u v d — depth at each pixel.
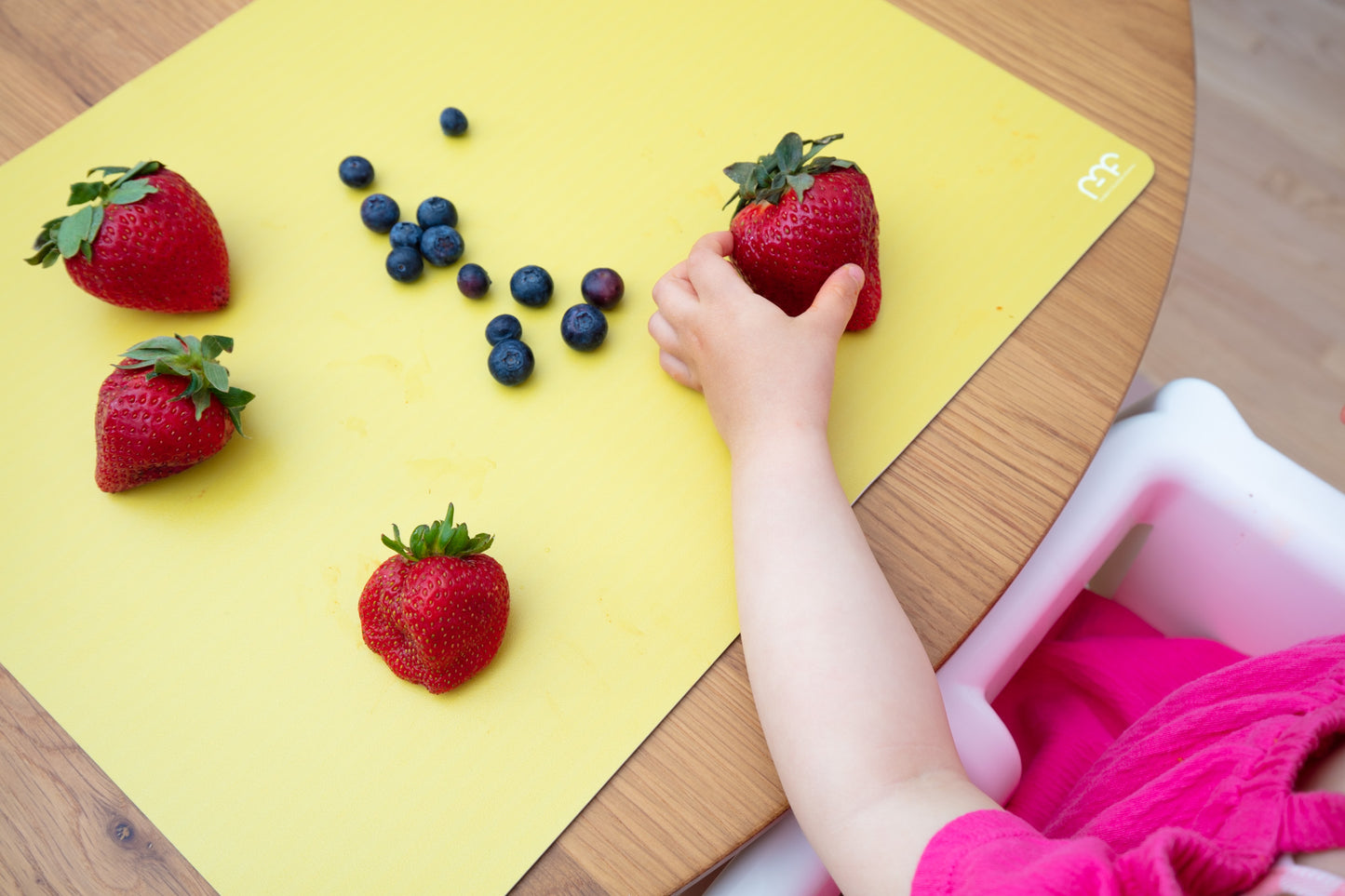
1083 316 0.57
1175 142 0.60
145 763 0.50
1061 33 0.62
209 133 0.60
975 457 0.54
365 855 0.49
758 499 0.51
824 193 0.53
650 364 0.57
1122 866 0.41
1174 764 0.51
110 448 0.52
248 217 0.59
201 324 0.57
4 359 0.56
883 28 0.63
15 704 0.50
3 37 0.61
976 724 0.52
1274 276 1.09
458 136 0.60
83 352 0.56
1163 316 1.07
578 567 0.53
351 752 0.50
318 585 0.52
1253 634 0.58
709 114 0.61
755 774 0.50
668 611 0.52
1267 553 0.55
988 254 0.58
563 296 0.58
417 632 0.49
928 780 0.47
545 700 0.51
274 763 0.50
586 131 0.61
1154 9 0.63
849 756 0.47
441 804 0.49
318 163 0.60
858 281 0.54
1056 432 0.55
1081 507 0.55
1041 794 0.58
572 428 0.55
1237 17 1.23
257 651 0.51
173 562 0.53
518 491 0.54
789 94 0.61
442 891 0.48
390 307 0.57
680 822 0.49
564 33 0.63
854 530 0.51
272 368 0.56
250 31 0.62
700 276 0.54
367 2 0.63
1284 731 0.46
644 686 0.51
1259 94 1.19
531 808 0.49
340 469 0.54
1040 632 0.56
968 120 0.61
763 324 0.53
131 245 0.54
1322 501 0.54
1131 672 0.59
